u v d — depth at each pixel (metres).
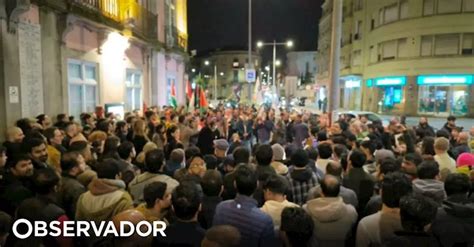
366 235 3.19
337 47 11.95
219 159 6.41
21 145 4.93
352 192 4.21
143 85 17.03
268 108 16.62
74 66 11.20
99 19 11.41
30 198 3.30
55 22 9.70
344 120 11.45
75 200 3.86
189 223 2.88
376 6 38.09
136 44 16.00
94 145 6.35
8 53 7.64
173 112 12.92
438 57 31.58
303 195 4.47
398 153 7.38
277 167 4.91
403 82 33.94
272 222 3.23
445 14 31.00
